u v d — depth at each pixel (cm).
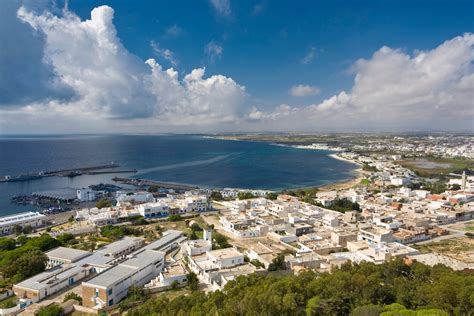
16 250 15750
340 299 9631
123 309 11306
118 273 12925
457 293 9262
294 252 16762
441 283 9825
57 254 15775
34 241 17188
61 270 14062
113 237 19512
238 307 8844
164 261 15300
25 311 11406
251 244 18562
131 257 14862
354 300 9762
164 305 10156
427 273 11769
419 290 9856
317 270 13975
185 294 12319
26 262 13925
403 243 18888
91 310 11331
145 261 14362
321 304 9438
